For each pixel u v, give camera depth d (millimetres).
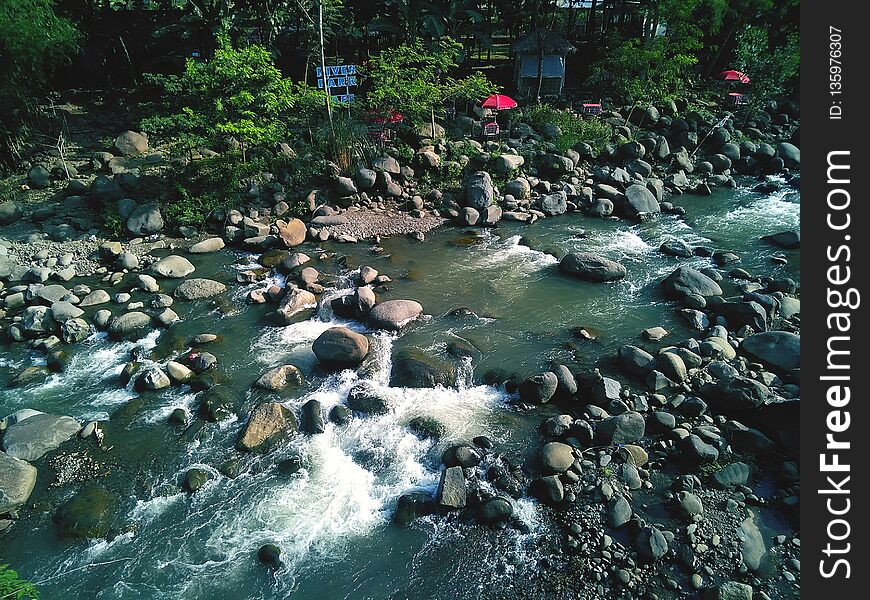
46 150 23266
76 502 9891
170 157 22812
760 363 12820
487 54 37531
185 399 12344
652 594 8195
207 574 8828
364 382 12602
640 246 19141
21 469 10281
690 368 12562
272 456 10867
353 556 9039
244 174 21672
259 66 20828
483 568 8758
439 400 12109
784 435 10469
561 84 30562
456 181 22797
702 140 27031
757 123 29016
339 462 10734
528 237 19812
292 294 15516
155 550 9211
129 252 18203
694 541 8836
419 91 23094
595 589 8336
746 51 29484
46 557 9125
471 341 14062
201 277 17266
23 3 20109
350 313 15102
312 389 12555
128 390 12656
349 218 20594
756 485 9883
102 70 30406
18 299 15609
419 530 9391
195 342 14031
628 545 8930
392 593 8477
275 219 20406
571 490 9805
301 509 9828
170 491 10203
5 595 7395
